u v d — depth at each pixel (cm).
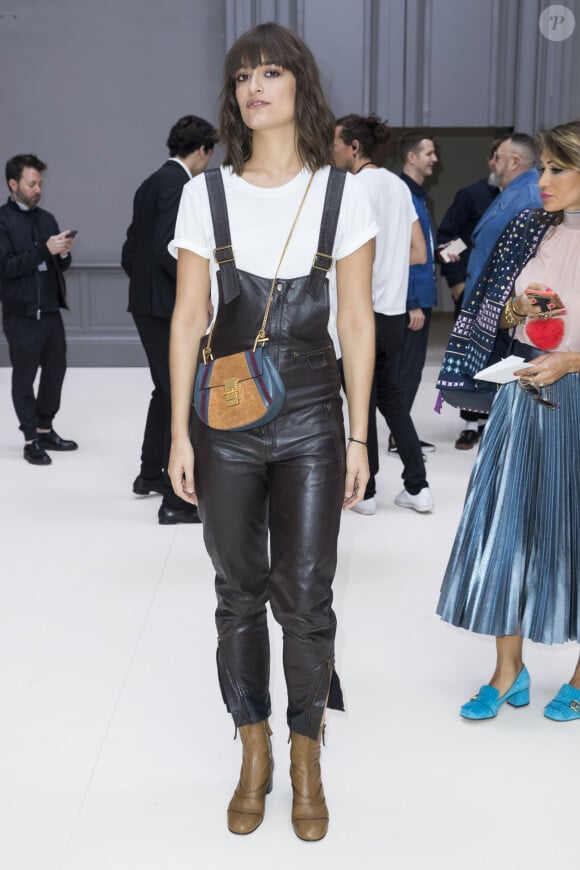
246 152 207
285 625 208
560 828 217
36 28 947
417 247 489
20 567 385
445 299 1587
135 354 969
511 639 266
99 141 967
